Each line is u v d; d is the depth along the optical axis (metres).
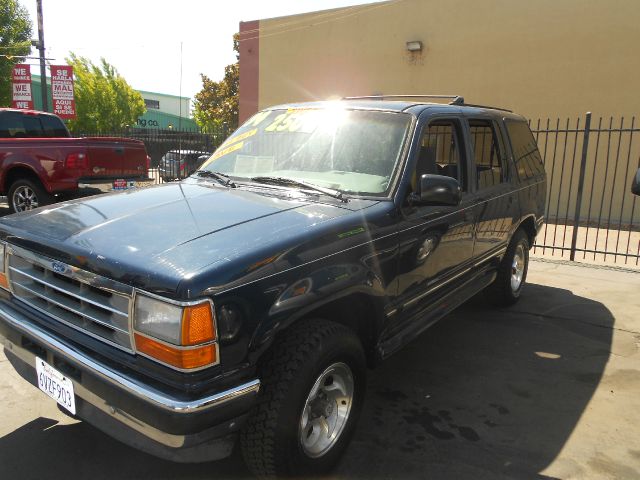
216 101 38.25
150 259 2.20
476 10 14.29
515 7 13.65
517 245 5.37
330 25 17.30
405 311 3.42
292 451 2.41
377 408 3.51
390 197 3.12
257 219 2.64
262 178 3.42
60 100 15.76
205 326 2.06
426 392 3.74
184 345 2.04
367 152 3.40
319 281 2.49
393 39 15.95
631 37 12.21
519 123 5.43
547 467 2.91
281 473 2.44
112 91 39.44
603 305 5.79
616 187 12.77
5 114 9.09
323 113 3.81
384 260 2.96
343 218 2.78
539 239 10.48
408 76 15.81
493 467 2.90
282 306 2.32
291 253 2.40
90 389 2.27
